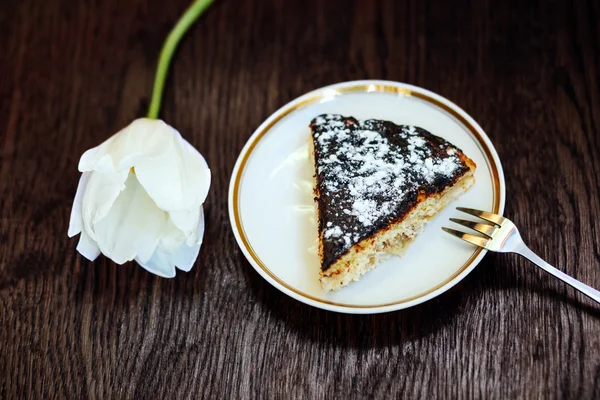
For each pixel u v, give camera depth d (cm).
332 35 64
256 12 66
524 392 48
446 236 53
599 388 48
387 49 63
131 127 53
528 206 55
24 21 68
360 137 55
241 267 55
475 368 49
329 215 52
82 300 55
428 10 64
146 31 66
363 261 51
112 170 49
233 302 53
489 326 51
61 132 62
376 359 50
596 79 59
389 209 52
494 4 64
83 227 51
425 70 62
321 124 56
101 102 63
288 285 52
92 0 68
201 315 53
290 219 55
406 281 51
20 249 57
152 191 50
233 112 61
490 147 55
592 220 54
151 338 53
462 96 60
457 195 54
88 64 65
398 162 53
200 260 55
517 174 56
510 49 61
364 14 65
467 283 52
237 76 63
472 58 62
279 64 63
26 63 66
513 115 58
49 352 53
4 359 53
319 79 62
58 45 66
